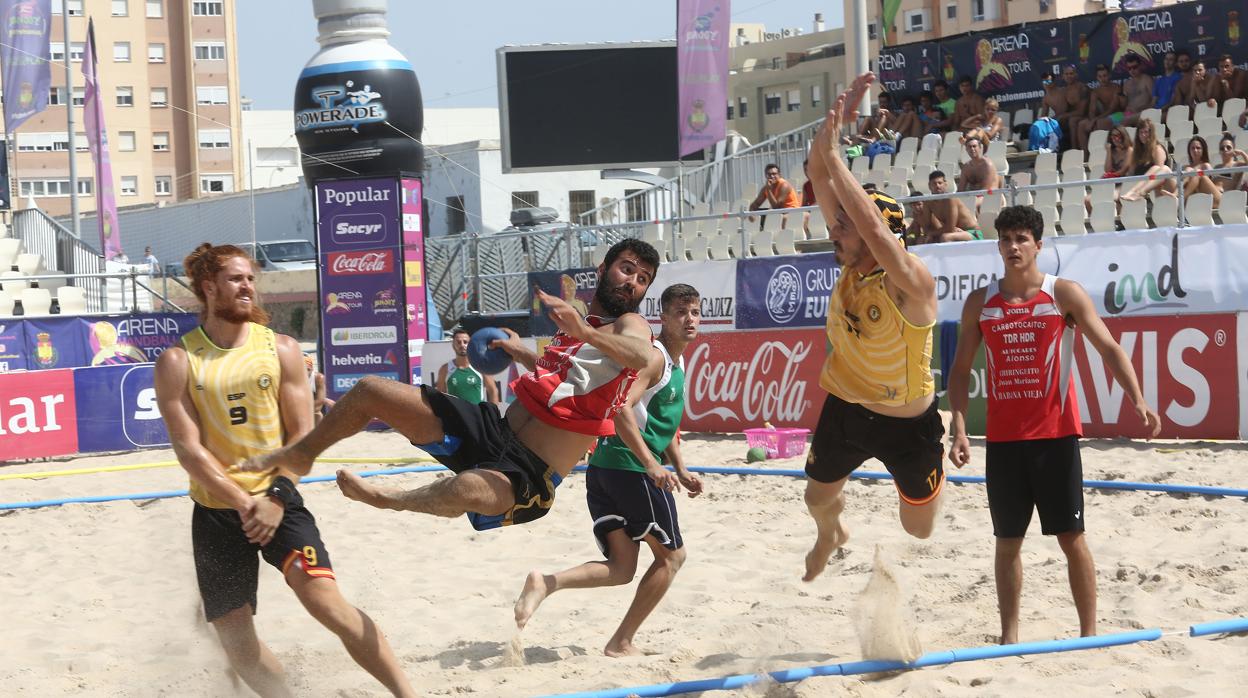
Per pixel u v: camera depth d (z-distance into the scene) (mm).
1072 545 5918
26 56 26578
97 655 6691
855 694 5344
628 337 4918
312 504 12711
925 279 5047
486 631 7047
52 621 7812
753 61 59375
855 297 5305
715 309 17250
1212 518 9461
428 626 7246
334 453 17219
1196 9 20516
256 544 5062
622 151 30047
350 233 21531
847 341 5418
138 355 20297
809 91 55812
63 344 19625
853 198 4863
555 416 4969
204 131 77438
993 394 5973
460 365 14477
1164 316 13367
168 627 7457
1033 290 5922
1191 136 19297
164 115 77000
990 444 5992
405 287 21359
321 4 22062
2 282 27234
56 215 73938
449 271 25734
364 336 21547
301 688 5770
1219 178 17188
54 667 6527
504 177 39156
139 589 8805
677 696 5340
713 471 13383
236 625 5051
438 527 11016
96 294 28797
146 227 54344
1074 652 5812
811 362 15789
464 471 4801
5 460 17594
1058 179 19109
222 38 77312
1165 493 10555
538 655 6363
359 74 21562
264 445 4992
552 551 9703
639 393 5777
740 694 5328
